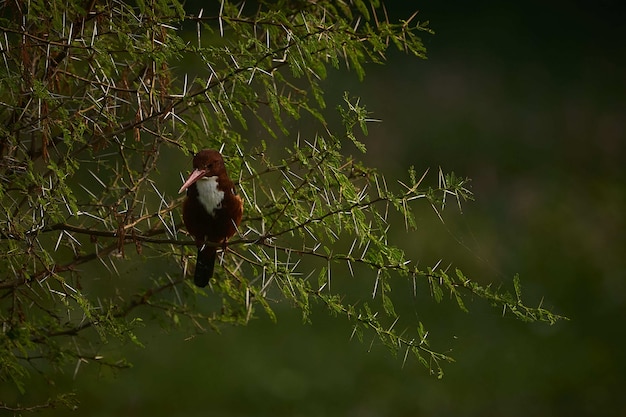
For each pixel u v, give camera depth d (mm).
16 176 5926
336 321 14469
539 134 19906
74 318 7469
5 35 5672
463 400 12727
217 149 6562
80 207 6703
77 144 6945
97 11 6004
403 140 19109
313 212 5871
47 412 11445
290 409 12586
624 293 15148
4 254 5676
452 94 20781
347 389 12945
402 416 12484
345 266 15148
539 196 17859
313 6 6801
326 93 19500
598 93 21609
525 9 24156
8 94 6168
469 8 24125
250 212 6621
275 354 13609
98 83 5914
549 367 13367
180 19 5801
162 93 6211
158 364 13117
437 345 13734
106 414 12016
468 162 18938
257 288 6723
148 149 6949
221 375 13023
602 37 23719
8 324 6418
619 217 17188
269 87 6211
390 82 20812
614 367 13328
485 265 15539
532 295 15008
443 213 16922
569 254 16078
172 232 6602
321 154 5699
